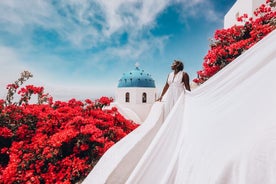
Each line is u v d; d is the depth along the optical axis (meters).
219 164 1.20
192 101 2.62
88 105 6.21
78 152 4.14
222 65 5.20
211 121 1.75
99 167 2.41
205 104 2.09
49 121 4.97
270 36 1.44
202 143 1.63
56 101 6.66
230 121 1.48
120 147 2.63
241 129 1.32
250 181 0.96
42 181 3.84
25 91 5.95
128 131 6.11
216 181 1.12
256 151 1.02
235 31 5.91
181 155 1.98
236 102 1.55
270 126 1.09
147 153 2.16
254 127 1.22
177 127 2.52
